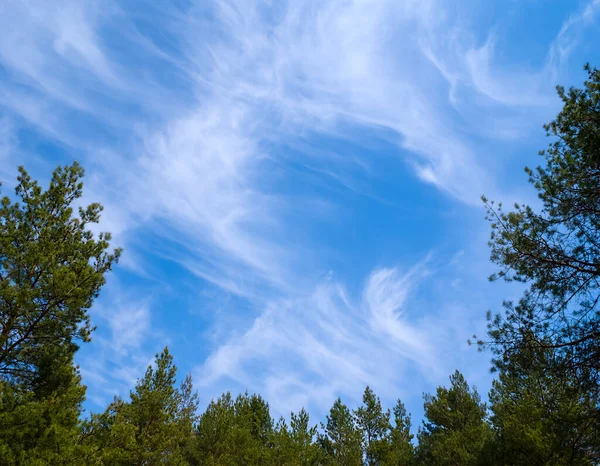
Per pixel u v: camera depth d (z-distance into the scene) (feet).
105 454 48.01
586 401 37.24
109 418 53.93
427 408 97.81
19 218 51.55
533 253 37.50
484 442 75.20
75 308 49.24
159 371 81.61
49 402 44.55
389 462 91.91
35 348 49.37
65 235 53.62
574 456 46.44
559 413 44.27
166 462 73.20
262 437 108.58
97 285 52.39
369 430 108.17
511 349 37.63
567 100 36.55
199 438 92.68
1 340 45.96
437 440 89.25
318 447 101.14
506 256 38.86
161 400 76.23
